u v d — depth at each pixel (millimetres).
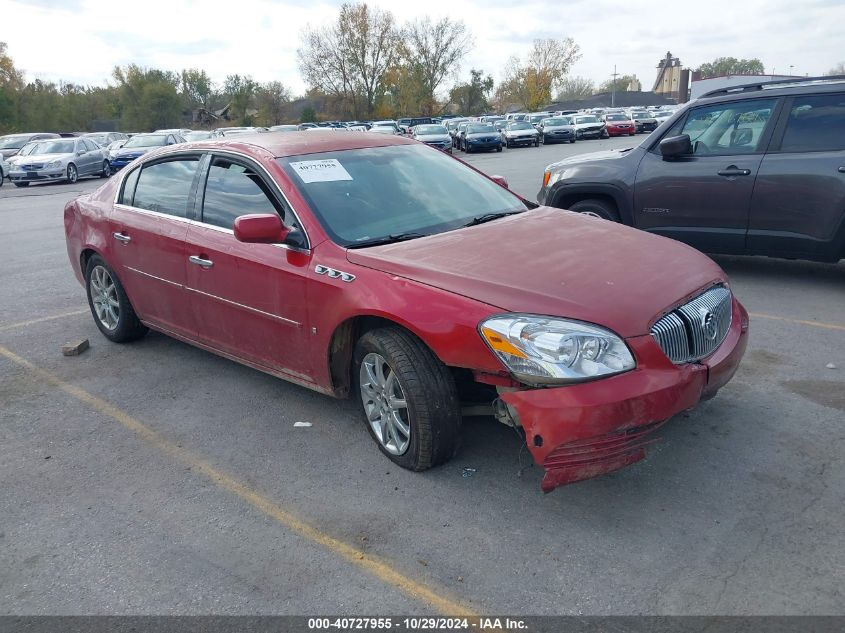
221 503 3531
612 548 3020
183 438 4234
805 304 6113
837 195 6062
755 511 3219
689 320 3361
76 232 6000
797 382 4523
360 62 74375
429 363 3455
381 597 2816
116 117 75938
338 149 4652
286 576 2967
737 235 6699
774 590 2730
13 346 5977
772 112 6449
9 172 24641
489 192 4875
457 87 81500
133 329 5789
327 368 3984
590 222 4340
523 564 2955
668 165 7004
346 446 4035
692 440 3857
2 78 63125
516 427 3398
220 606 2811
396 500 3465
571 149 34812
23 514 3506
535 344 3059
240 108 77125
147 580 2982
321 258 3893
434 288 3420
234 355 4723
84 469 3922
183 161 5055
